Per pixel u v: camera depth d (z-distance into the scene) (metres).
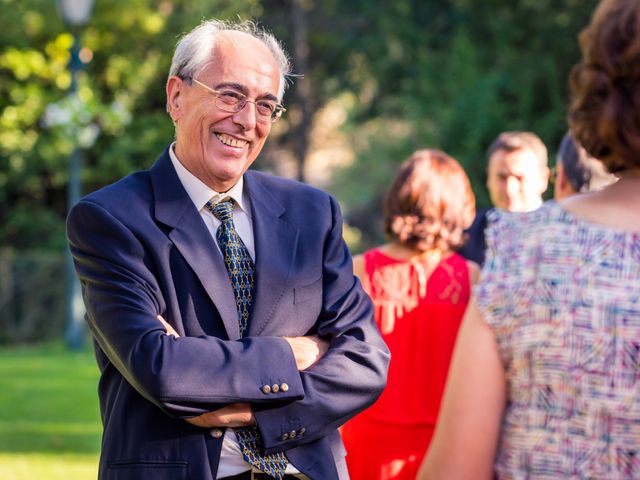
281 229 3.57
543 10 20.44
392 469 4.44
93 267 3.34
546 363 2.15
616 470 2.10
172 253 3.37
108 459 3.26
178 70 3.55
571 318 2.13
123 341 3.19
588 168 4.60
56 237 23.73
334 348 3.43
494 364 2.24
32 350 19.09
